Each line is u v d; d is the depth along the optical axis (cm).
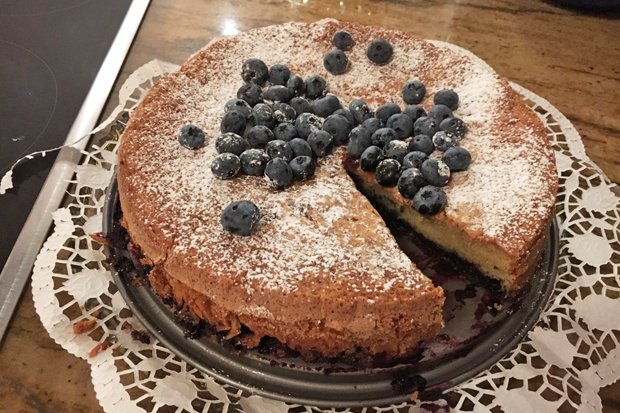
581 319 43
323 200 43
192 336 41
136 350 41
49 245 45
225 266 39
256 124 45
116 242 45
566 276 46
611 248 47
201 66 51
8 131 52
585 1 65
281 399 39
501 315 43
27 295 43
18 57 57
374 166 45
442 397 39
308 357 40
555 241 47
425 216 44
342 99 50
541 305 43
